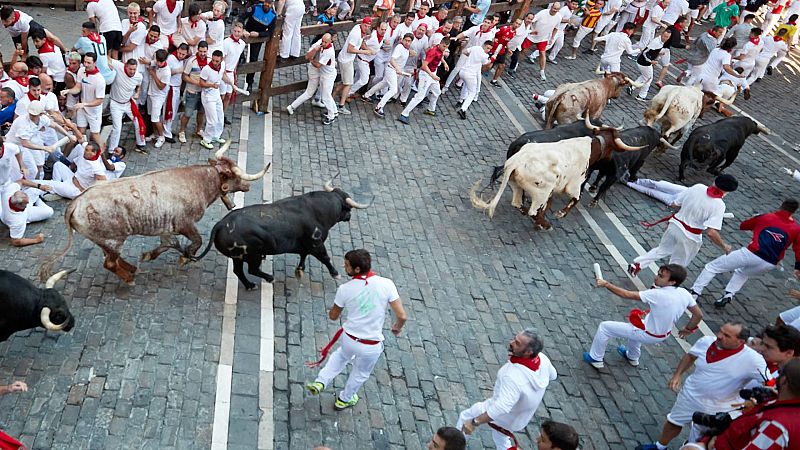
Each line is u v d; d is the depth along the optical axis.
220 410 7.07
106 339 7.65
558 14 17.70
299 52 14.93
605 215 12.51
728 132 13.74
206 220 10.13
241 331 8.17
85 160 9.52
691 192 9.79
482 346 8.77
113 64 10.59
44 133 9.98
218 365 7.61
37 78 9.43
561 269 10.70
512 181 10.99
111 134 10.98
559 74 19.02
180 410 6.98
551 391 8.25
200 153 11.88
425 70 14.17
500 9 18.92
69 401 6.83
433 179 12.54
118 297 8.30
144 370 7.36
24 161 9.37
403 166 12.78
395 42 14.75
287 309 8.68
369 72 14.83
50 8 15.65
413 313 9.06
